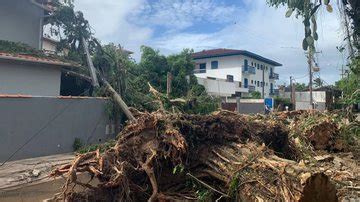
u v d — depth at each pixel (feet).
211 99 60.85
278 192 16.06
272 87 201.98
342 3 26.91
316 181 15.26
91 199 19.08
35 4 56.85
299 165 16.80
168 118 21.27
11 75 45.85
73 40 57.82
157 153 20.25
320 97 121.08
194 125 21.36
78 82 54.19
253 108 91.71
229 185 18.66
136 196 20.21
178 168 20.43
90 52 56.70
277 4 23.31
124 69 53.52
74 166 18.72
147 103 49.60
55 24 58.13
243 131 22.30
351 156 32.53
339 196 17.80
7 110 34.94
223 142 21.26
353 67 31.42
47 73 49.96
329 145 34.17
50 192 26.61
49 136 39.17
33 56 48.32
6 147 34.86
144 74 65.46
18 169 32.04
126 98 51.16
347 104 42.63
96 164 19.57
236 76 166.61
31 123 37.27
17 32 55.36
